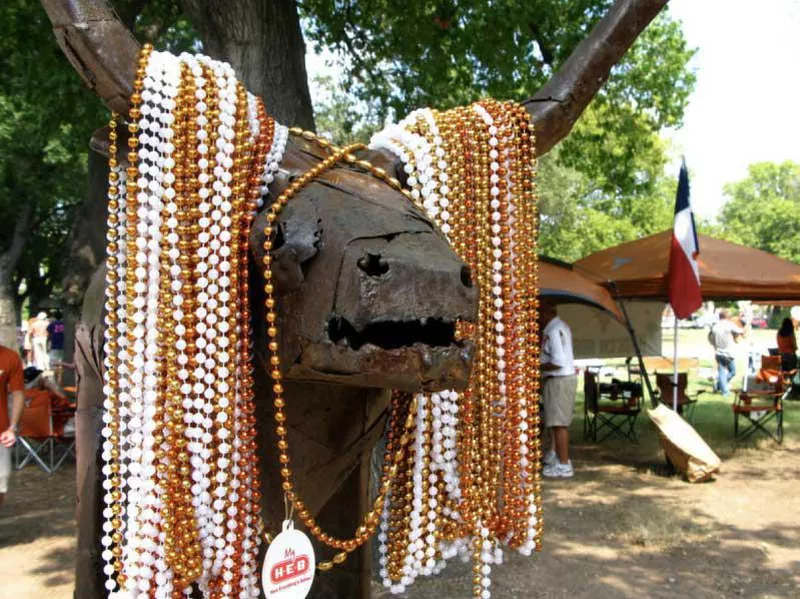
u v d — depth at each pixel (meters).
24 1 6.03
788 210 43.38
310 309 1.41
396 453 1.84
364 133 10.27
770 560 5.19
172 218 1.54
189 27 8.39
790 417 10.65
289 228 1.46
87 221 9.60
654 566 5.06
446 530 1.94
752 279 7.91
